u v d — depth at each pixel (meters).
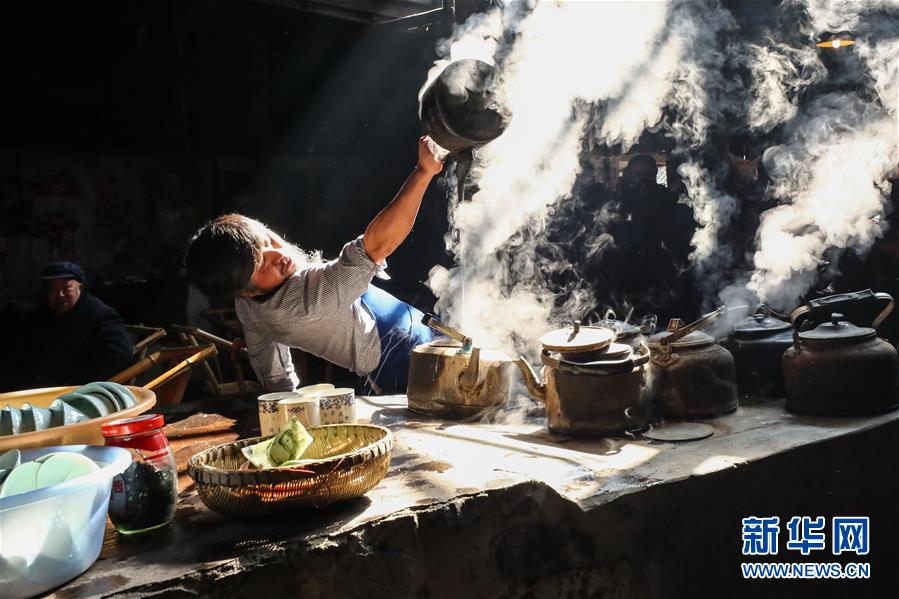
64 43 5.87
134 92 6.25
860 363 2.23
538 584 1.68
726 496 1.87
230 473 1.44
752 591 1.95
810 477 2.02
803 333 2.35
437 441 2.13
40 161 5.75
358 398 2.80
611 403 2.11
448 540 1.58
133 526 1.46
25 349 3.85
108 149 6.14
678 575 1.82
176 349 3.09
